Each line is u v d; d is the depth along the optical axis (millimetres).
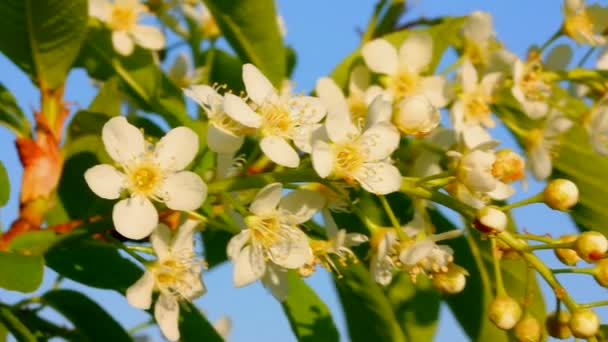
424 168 250
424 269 225
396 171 214
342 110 215
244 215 216
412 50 250
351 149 214
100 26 257
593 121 256
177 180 214
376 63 248
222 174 219
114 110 243
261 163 241
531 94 256
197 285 220
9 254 211
